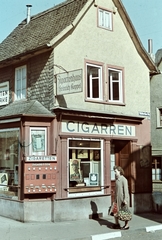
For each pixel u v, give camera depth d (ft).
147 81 54.65
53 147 43.19
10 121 44.78
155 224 42.50
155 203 52.26
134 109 52.47
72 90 41.45
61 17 49.52
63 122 44.19
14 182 44.55
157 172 83.41
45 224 41.27
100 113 46.98
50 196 43.01
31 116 42.47
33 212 42.01
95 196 46.37
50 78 44.50
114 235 36.58
